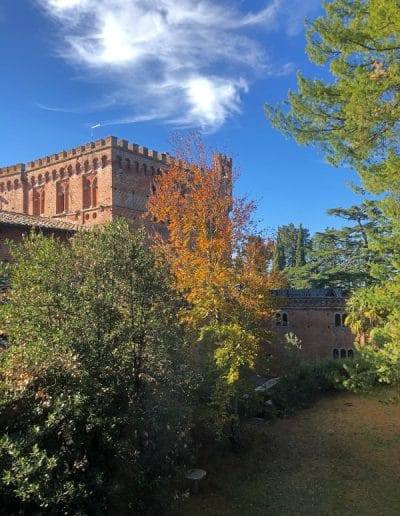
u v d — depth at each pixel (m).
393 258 13.91
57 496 6.86
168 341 10.48
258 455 18.78
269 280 20.17
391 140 12.73
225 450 18.58
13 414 7.71
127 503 9.24
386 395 28.11
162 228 33.00
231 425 18.91
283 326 38.19
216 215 20.66
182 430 11.43
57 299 9.31
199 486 15.14
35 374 8.25
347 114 12.32
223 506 14.17
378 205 13.19
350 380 29.05
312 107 14.10
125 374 9.91
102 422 8.27
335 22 13.12
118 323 9.91
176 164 25.28
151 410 9.68
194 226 20.41
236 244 20.34
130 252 10.45
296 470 17.44
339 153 13.91
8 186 37.69
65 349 8.67
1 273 11.31
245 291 19.17
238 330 17.62
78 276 10.30
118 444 8.58
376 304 14.79
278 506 14.35
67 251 10.48
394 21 10.87
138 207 32.12
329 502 14.68
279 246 69.06
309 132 14.40
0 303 11.10
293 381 28.84
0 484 6.44
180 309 11.82
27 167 36.47
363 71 12.05
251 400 23.30
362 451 19.53
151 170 33.44
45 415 7.89
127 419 9.11
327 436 21.70
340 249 55.28
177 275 17.92
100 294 9.71
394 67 11.33
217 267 18.92
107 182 30.64
